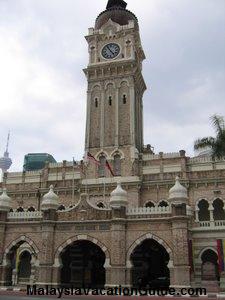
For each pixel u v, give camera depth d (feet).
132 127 202.90
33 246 140.67
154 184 187.11
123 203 134.51
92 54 226.17
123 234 131.23
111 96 214.69
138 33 235.40
